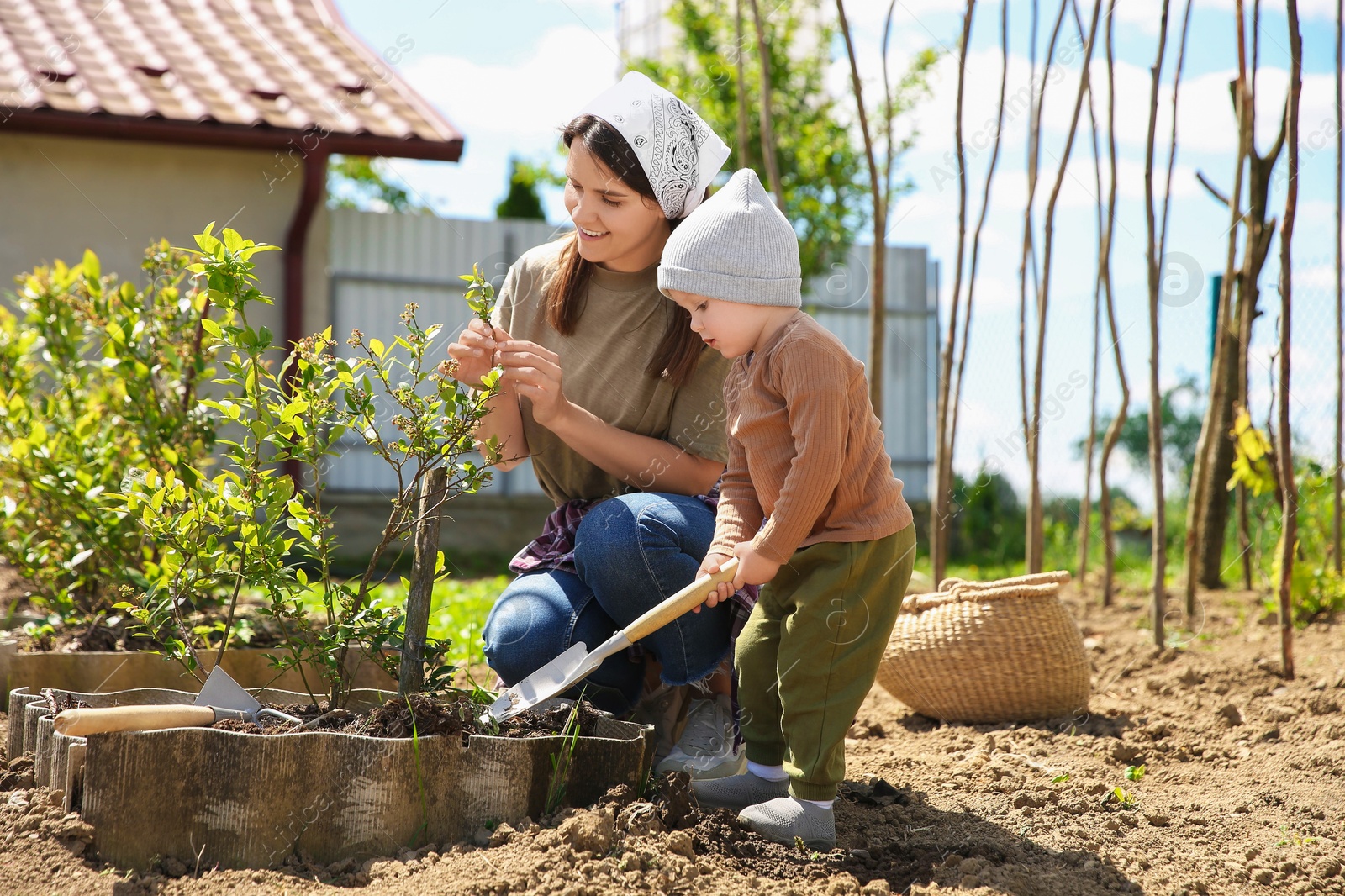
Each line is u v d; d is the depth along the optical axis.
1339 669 3.69
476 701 2.27
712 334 2.15
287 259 7.34
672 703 2.57
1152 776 2.70
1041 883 1.89
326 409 2.12
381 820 1.83
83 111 6.53
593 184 2.37
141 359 3.26
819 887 1.84
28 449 3.11
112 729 1.80
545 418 2.38
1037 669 3.14
